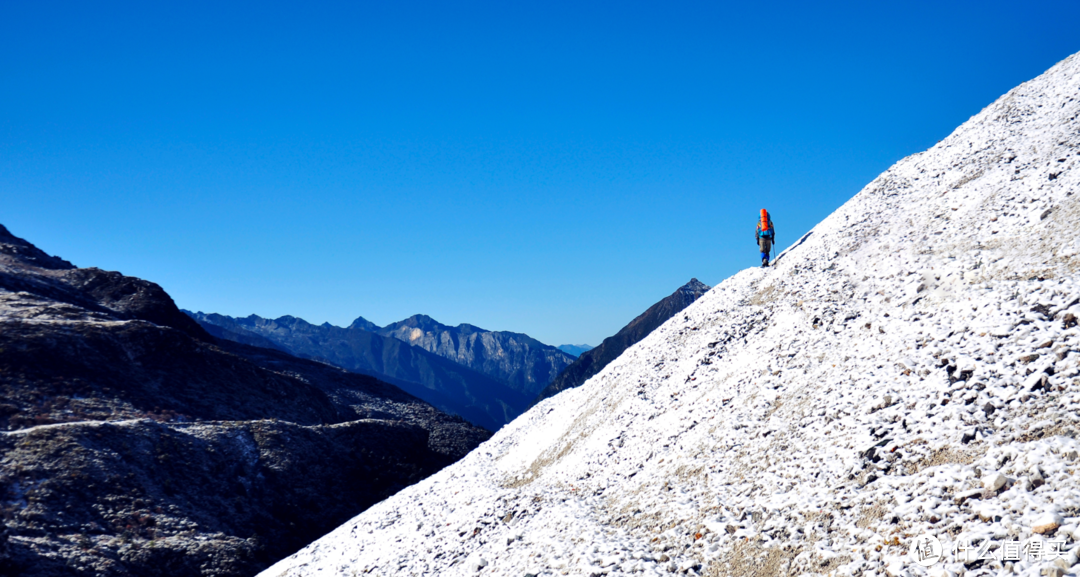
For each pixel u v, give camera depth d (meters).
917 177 26.16
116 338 84.56
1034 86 27.14
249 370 99.44
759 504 13.14
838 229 25.42
